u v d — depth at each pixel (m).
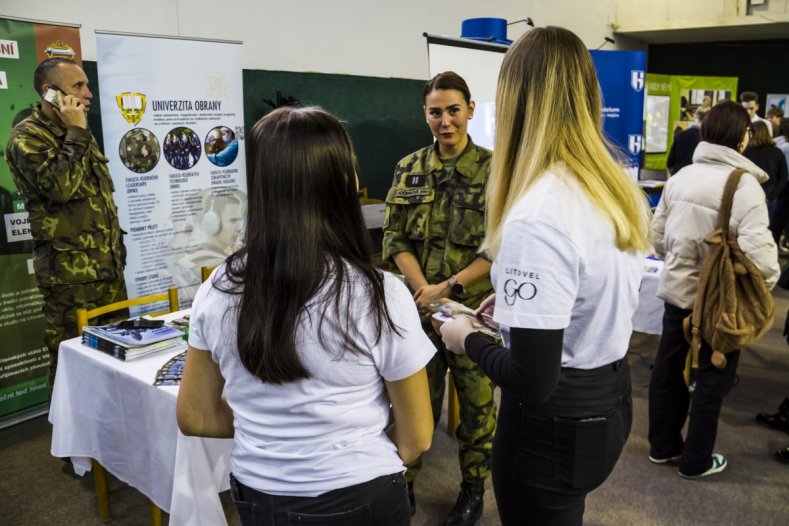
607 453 1.15
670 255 2.37
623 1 8.05
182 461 1.63
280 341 0.89
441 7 5.62
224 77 3.44
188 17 3.82
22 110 2.81
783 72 9.18
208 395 1.03
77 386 2.02
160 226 3.29
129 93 3.07
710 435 2.43
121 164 3.09
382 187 5.21
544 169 1.07
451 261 2.16
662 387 2.53
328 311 0.90
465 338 1.22
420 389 1.00
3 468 2.62
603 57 5.12
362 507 0.96
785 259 6.09
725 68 9.44
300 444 0.95
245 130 4.16
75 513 2.29
